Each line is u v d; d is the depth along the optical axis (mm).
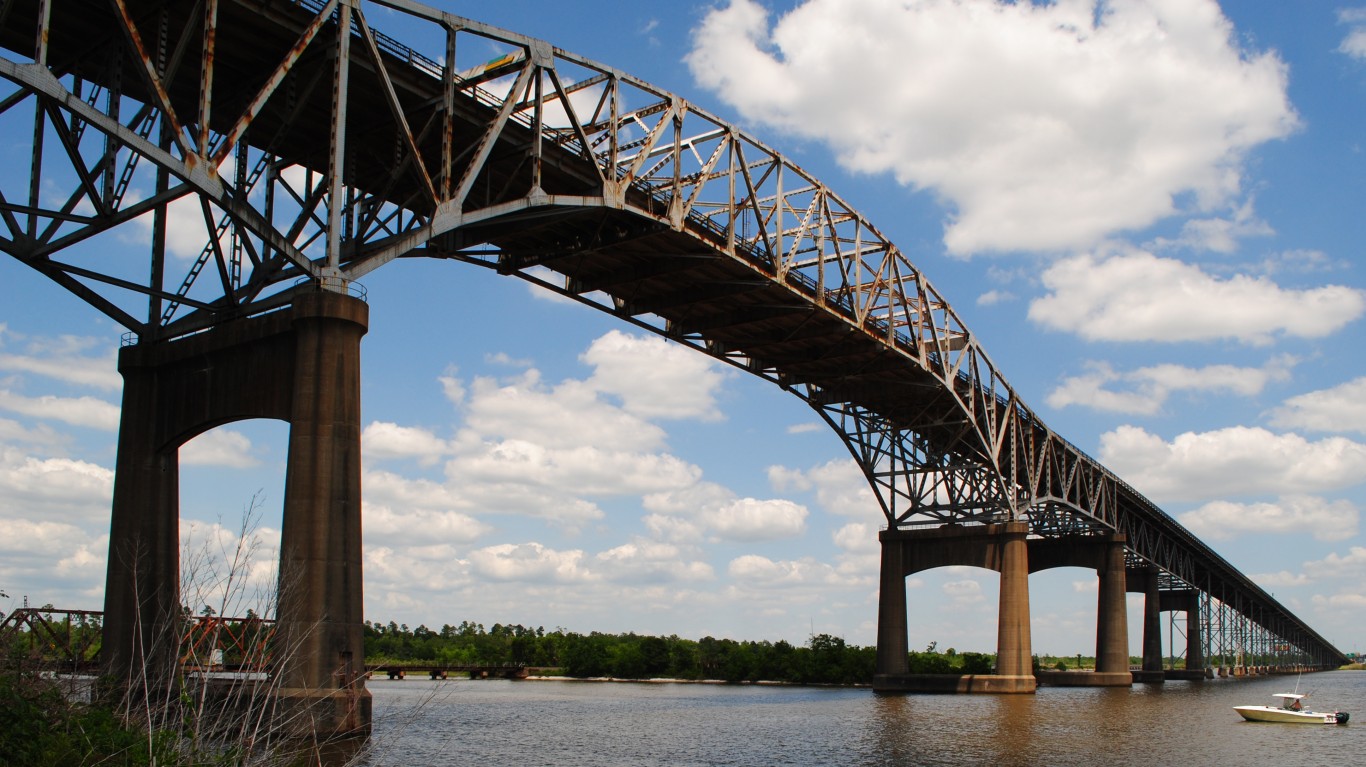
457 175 48969
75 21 36719
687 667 148250
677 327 66875
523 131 46781
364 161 46594
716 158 55938
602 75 49375
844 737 49562
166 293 40219
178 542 42188
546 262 57031
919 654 143125
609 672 146875
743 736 49719
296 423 35062
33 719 18438
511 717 59719
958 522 88938
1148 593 141625
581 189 52094
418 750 40406
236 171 40656
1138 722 60344
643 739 47688
